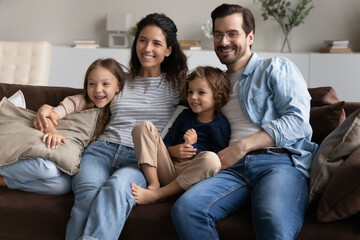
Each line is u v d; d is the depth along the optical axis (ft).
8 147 5.87
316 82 13.65
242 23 6.43
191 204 5.06
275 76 6.16
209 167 5.60
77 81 14.15
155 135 6.07
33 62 12.51
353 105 6.86
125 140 6.56
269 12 14.05
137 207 5.47
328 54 13.48
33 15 15.49
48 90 7.43
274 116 6.17
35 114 6.77
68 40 15.53
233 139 6.26
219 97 6.40
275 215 4.77
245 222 5.15
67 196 5.87
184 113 6.77
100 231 5.02
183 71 7.32
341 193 4.83
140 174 5.95
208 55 13.80
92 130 6.66
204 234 4.97
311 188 5.36
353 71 13.41
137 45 7.02
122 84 7.03
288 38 14.89
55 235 5.41
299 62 13.69
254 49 15.03
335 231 4.86
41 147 5.86
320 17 14.70
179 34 15.12
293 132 5.85
